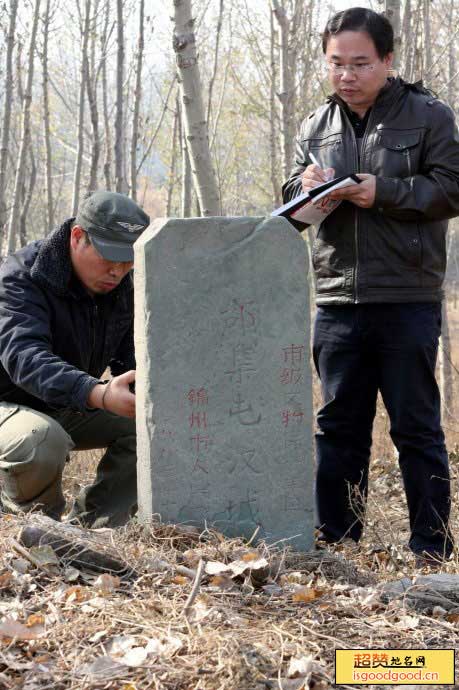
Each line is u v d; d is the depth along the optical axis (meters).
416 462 3.50
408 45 7.79
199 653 2.30
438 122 3.39
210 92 10.46
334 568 3.05
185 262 2.92
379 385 3.62
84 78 10.13
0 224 8.84
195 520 3.03
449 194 3.35
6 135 8.70
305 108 11.54
